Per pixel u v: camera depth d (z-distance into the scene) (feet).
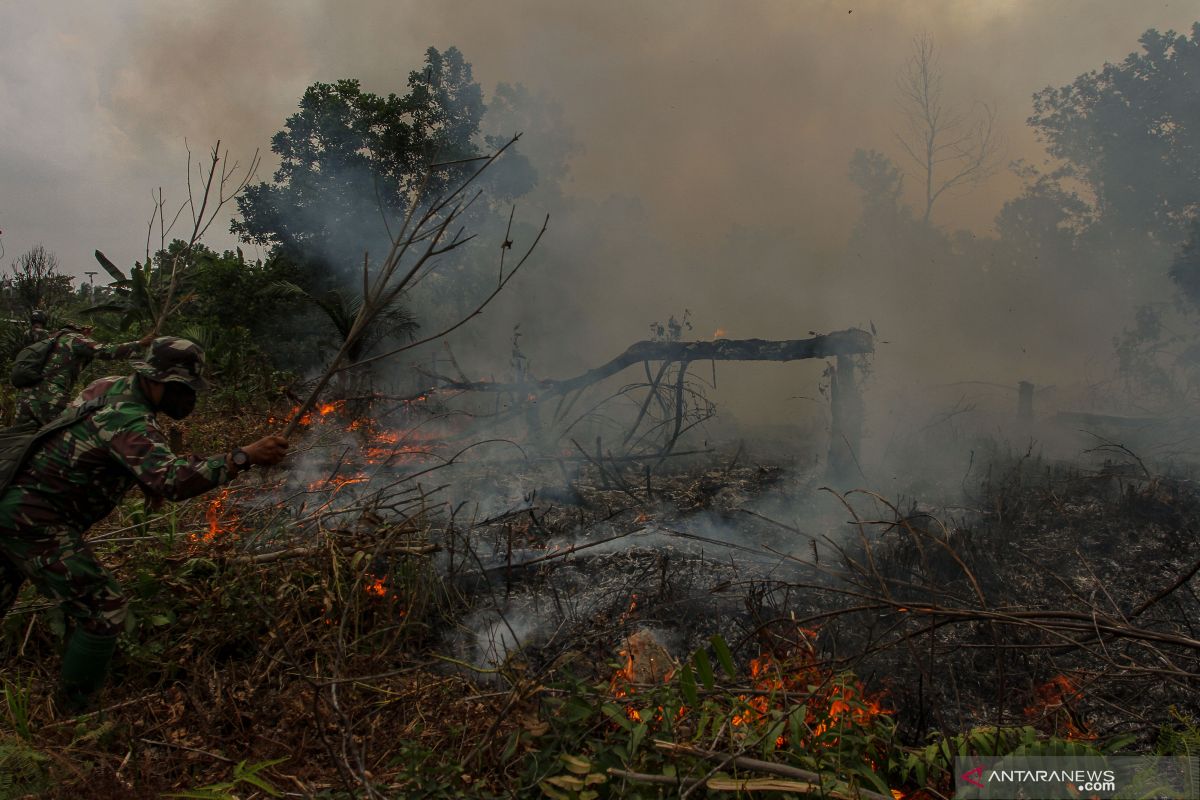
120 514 15.24
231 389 34.73
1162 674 10.12
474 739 9.40
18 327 39.19
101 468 9.82
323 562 13.24
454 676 11.55
